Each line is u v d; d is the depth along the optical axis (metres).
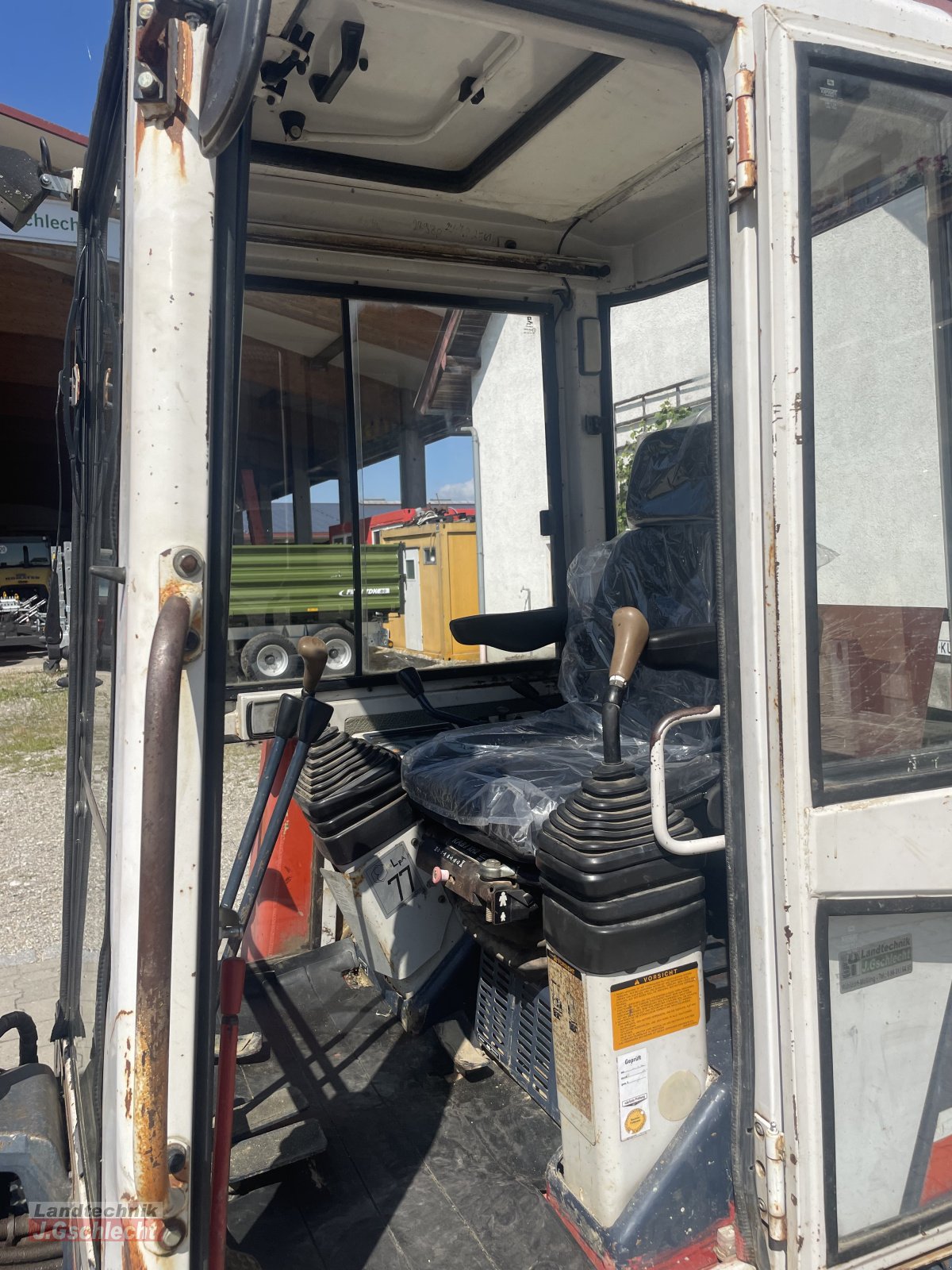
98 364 1.54
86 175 1.66
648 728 2.22
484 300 2.78
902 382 1.38
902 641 1.38
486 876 1.75
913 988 1.39
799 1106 1.28
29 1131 1.53
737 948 1.34
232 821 5.88
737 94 1.25
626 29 1.24
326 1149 1.82
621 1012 1.42
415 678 2.63
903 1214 1.40
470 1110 1.92
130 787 1.02
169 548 1.00
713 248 1.29
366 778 2.13
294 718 1.51
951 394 1.43
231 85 0.90
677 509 2.34
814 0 1.26
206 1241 1.05
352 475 2.72
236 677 2.62
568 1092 1.51
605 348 2.90
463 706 2.81
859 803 1.29
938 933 1.41
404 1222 1.63
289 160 2.25
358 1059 2.12
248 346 2.59
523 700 2.88
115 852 1.08
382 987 2.28
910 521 1.38
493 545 2.91
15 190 1.73
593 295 2.88
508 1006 2.00
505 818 1.71
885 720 1.35
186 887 1.01
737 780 1.33
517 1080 1.95
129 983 1.01
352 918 2.26
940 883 1.35
